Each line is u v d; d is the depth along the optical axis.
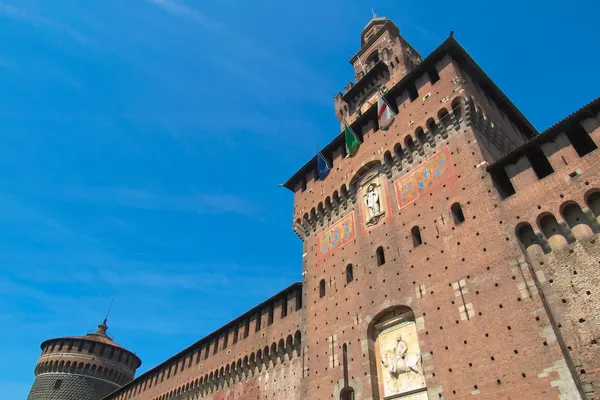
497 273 24.33
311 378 33.66
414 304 28.03
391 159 35.78
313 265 39.81
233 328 51.34
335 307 34.78
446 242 28.00
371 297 31.67
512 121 37.97
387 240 32.69
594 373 19.25
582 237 22.05
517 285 23.14
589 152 23.97
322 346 34.16
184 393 54.16
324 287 37.62
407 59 46.81
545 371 20.34
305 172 47.50
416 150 33.72
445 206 29.23
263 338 44.81
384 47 52.50
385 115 37.78
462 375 23.45
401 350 28.17
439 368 24.75
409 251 30.34
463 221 27.70
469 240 26.66
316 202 42.69
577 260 21.78
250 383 43.97
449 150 30.92
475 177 28.11
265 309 47.59
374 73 49.66
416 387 26.17
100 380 85.06
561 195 23.22
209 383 50.09
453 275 26.55
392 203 33.91
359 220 36.78
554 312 21.59
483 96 34.84
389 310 30.19
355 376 29.97
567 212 23.16
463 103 30.97
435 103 33.31
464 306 25.08
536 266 23.20
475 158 28.70
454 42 33.91
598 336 19.70
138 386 66.94
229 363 47.97
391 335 29.44
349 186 39.03
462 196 28.36
